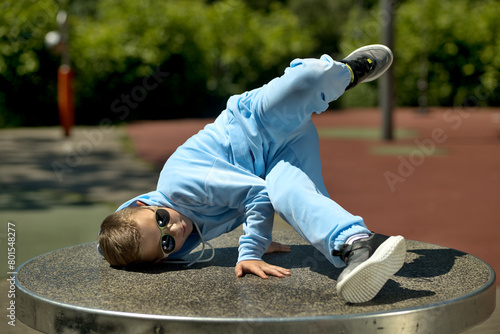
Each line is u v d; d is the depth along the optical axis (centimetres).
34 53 1220
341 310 157
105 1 1532
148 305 162
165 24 1430
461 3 1852
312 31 3017
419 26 1756
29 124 1283
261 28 1803
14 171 732
